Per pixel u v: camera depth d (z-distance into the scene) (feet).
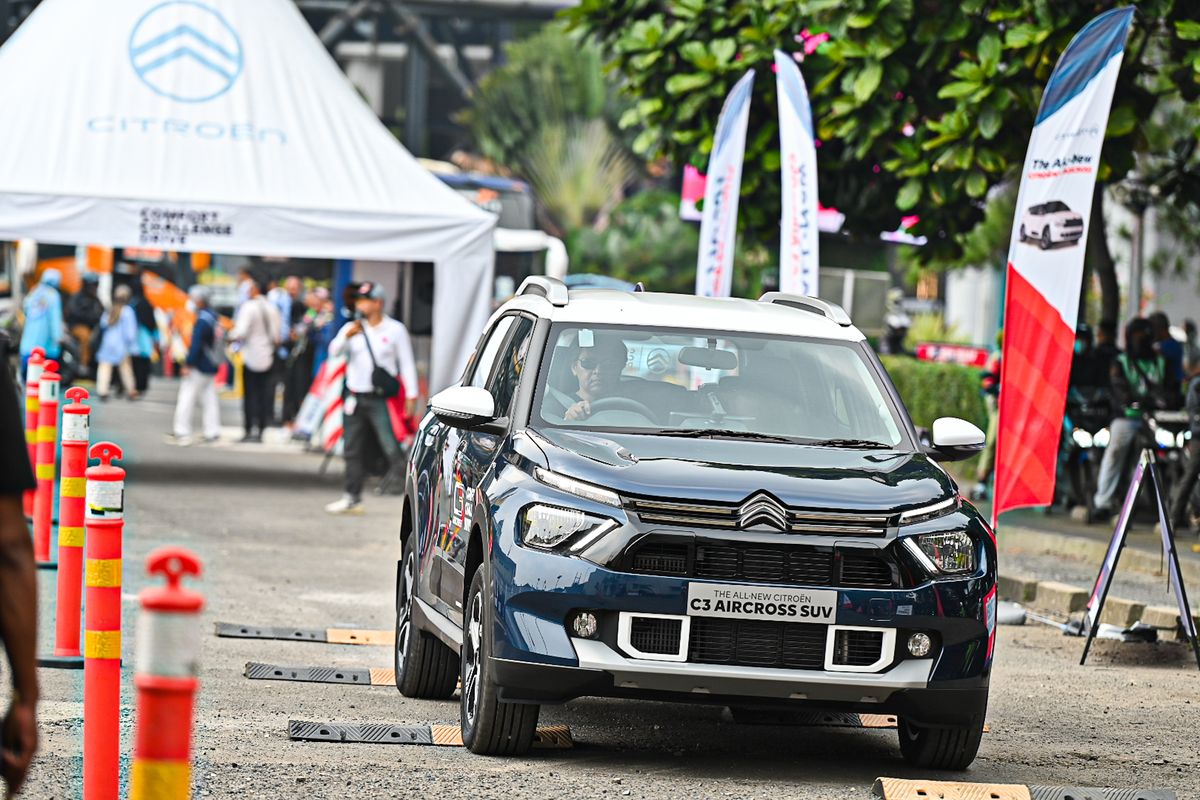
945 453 65.67
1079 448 157.99
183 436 212.23
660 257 452.35
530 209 293.02
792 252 118.42
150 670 28.17
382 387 146.51
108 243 160.45
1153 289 264.31
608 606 55.98
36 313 196.03
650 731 66.23
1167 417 155.63
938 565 57.47
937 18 128.16
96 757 47.06
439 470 69.26
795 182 118.42
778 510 56.85
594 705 71.36
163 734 28.02
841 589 56.54
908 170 133.08
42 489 102.06
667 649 56.24
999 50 123.03
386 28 554.46
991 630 58.03
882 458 62.34
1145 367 156.25
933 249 163.02
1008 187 208.74
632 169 483.10
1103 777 62.08
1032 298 98.27
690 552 56.44
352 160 168.55
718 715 70.64
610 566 56.24
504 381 67.77
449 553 65.00
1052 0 122.21
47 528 102.27
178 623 28.19
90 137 164.25
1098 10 123.54
